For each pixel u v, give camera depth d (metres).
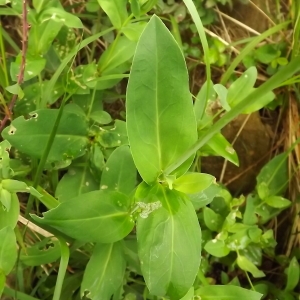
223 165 0.40
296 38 0.37
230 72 0.35
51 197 0.29
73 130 0.29
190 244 0.24
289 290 0.37
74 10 0.37
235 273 0.39
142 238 0.23
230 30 0.41
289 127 0.40
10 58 0.35
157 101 0.22
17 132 0.28
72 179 0.31
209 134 0.20
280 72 0.15
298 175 0.39
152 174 0.24
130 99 0.22
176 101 0.23
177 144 0.23
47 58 0.34
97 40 0.37
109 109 0.38
